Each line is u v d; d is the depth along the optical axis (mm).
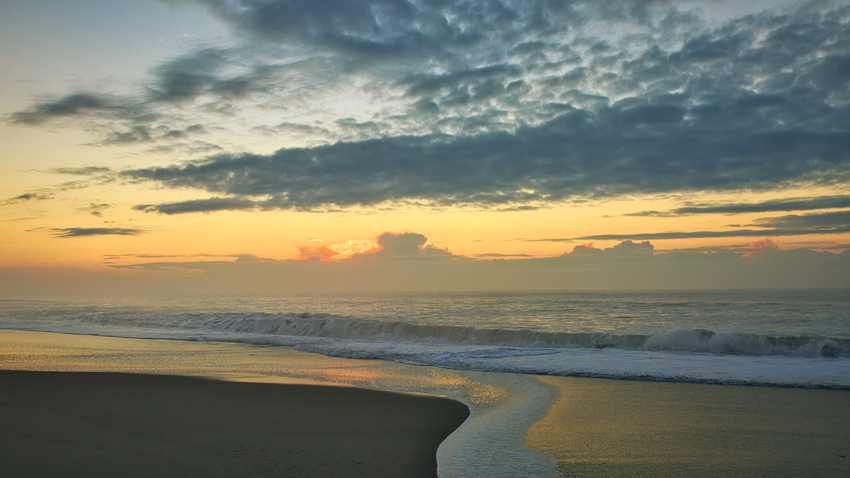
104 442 4973
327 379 9250
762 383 8352
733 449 4621
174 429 5551
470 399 7426
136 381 8844
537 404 6910
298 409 6688
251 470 4121
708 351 12859
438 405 6980
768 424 5609
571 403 6938
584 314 33469
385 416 6289
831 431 5277
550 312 36469
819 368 9781
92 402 7012
